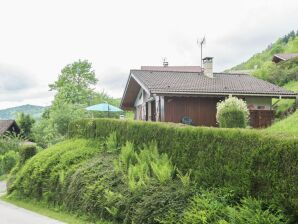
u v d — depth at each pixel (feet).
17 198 64.75
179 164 41.24
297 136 29.35
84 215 46.34
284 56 238.48
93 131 63.00
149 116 86.94
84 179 49.21
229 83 86.07
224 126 65.16
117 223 40.78
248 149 32.60
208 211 31.55
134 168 43.14
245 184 31.94
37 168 62.03
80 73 212.43
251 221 27.58
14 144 125.39
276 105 104.83
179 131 42.37
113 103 200.75
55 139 123.54
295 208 27.43
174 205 35.27
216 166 35.78
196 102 79.87
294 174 27.91
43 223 44.83
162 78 85.15
